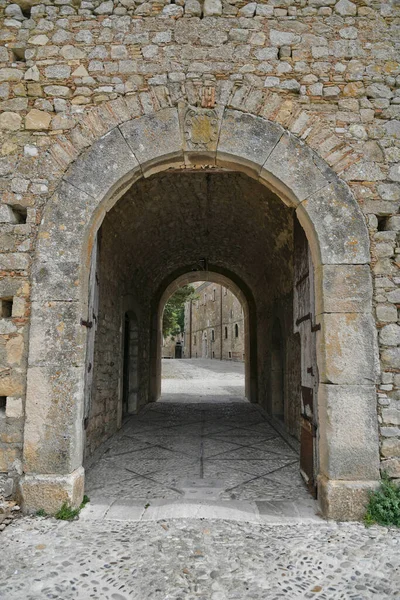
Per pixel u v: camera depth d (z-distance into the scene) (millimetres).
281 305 7012
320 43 3611
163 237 7754
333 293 3332
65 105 3533
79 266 3357
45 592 2164
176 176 5566
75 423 3223
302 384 4031
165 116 3512
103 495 3582
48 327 3270
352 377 3236
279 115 3525
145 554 2547
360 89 3566
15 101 3553
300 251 4129
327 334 3291
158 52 3574
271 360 7824
